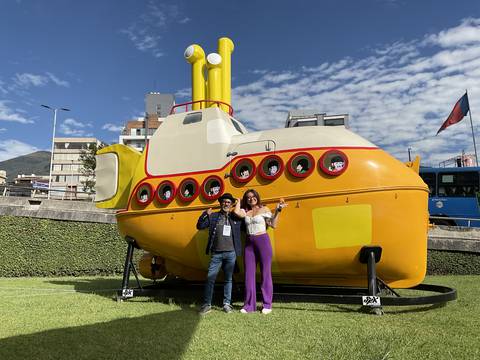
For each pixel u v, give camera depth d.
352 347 3.80
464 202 17.55
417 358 3.48
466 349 3.72
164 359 3.55
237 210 6.00
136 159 7.98
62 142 94.00
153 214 7.05
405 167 6.05
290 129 6.65
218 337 4.24
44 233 13.24
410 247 5.74
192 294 6.89
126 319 5.16
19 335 4.30
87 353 3.70
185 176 6.99
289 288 6.95
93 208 14.16
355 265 5.92
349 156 5.96
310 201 5.93
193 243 6.73
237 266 6.56
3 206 14.23
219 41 9.02
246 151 6.65
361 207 5.71
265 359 3.53
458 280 9.94
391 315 5.36
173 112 8.26
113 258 13.10
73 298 7.08
